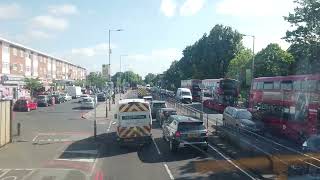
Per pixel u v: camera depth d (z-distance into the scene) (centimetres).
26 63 8606
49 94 7712
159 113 4012
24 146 2678
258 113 3553
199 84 7788
